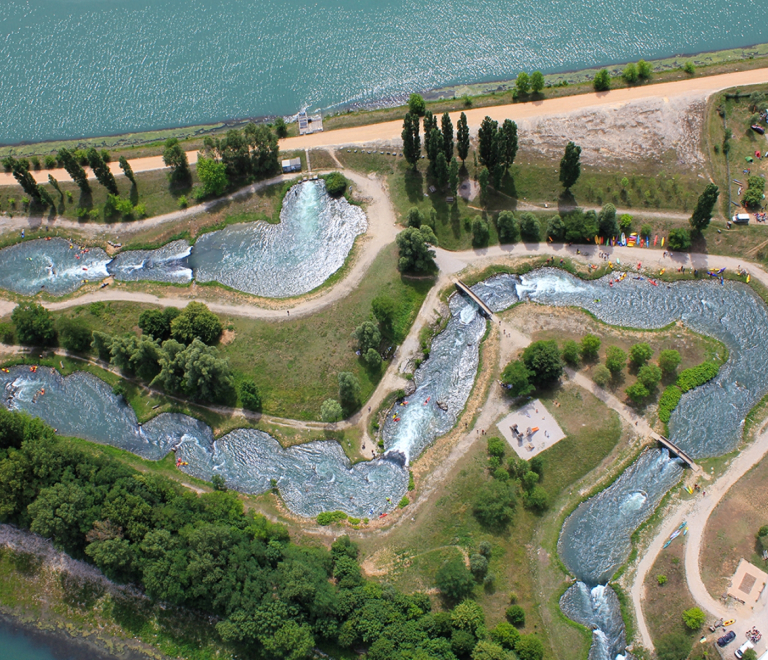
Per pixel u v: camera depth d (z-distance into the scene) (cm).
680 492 10056
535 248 12419
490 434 10569
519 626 9088
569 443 10375
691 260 12088
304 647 8238
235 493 10375
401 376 11306
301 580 8606
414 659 8138
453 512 9969
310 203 13300
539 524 9931
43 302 12538
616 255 12244
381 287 12069
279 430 10981
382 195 13200
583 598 9475
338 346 11525
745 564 9338
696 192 12625
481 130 12194
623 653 9056
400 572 9531
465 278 12175
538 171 13100
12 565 9919
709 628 8988
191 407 11231
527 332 11538
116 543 8788
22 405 11438
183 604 9394
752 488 9950
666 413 10562
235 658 9012
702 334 11388
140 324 11500
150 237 13150
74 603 9625
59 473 9594
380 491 10412
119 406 11369
